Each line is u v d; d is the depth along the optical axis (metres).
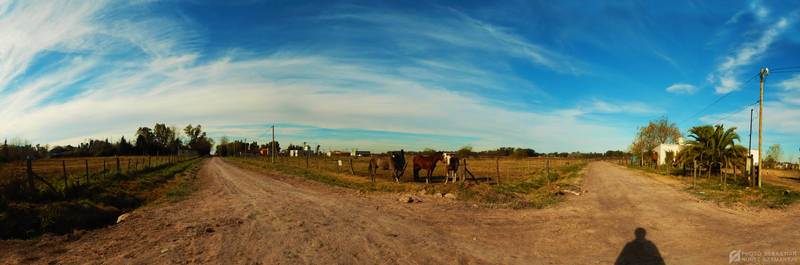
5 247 6.54
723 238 7.02
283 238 7.25
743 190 16.17
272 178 25.12
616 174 30.88
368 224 8.64
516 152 93.38
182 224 8.75
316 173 28.95
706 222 8.69
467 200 12.81
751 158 19.30
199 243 6.89
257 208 11.20
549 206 11.78
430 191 14.56
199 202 12.80
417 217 9.59
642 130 66.00
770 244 6.46
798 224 8.20
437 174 29.81
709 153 22.58
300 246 6.64
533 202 12.66
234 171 34.88
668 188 17.83
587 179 24.94
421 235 7.51
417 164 20.86
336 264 5.56
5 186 10.02
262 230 8.01
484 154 110.19
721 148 22.48
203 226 8.46
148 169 29.86
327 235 7.51
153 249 6.49
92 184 14.34
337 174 27.80
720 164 22.45
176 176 27.19
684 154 25.19
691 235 7.34
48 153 75.75
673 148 49.78
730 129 22.14
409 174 29.47
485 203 12.24
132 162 45.06
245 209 11.03
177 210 10.95
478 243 6.87
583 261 5.75
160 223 8.92
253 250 6.38
